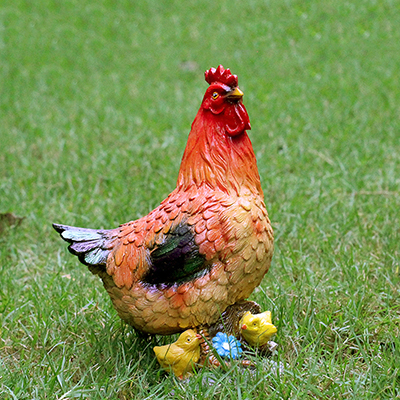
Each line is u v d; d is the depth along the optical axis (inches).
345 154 638.5
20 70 1035.3
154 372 311.4
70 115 817.5
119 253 295.6
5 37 1214.3
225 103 292.0
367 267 411.8
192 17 1328.7
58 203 550.3
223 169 292.8
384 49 1068.5
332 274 415.5
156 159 645.3
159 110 820.0
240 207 287.7
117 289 296.8
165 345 304.7
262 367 297.0
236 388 287.9
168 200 301.3
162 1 1433.3
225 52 1119.0
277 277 415.8
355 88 873.5
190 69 1050.1
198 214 286.2
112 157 653.3
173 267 283.7
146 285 291.3
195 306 285.3
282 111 792.9
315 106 805.9
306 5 1328.7
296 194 543.5
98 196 559.5
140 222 301.4
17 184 593.3
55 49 1160.2
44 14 1360.7
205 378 293.3
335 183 568.1
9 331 362.6
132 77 1008.9
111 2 1433.3
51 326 362.9
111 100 881.5
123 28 1283.2
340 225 482.9
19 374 313.1
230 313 304.0
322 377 304.2
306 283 401.7
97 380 306.0
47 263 452.8
